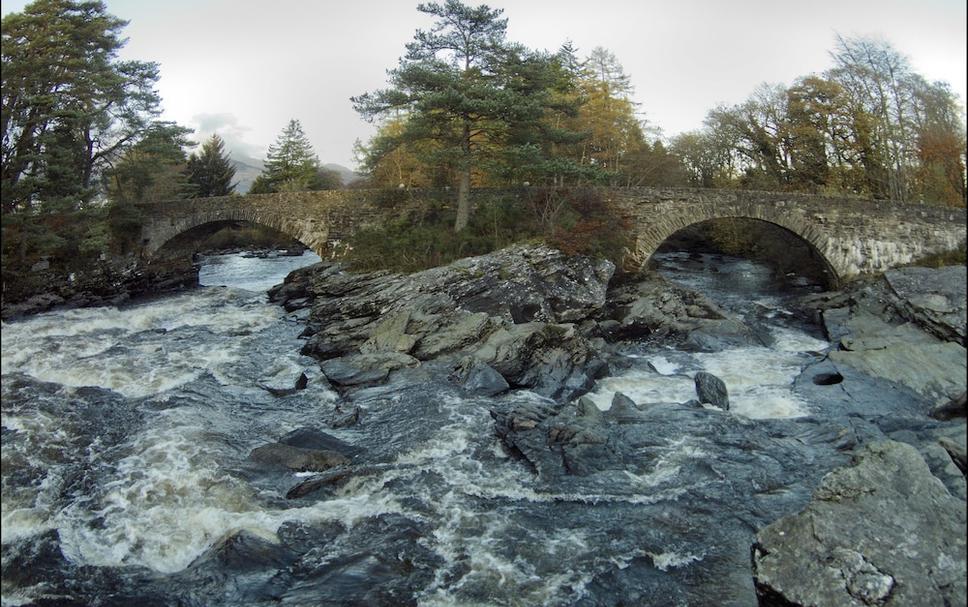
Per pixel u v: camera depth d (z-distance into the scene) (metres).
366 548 10.37
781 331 27.95
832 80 46.16
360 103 31.38
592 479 12.68
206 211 39.22
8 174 26.38
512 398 17.92
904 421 16.12
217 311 30.05
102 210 32.47
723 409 17.12
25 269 29.27
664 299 27.92
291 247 62.19
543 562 10.08
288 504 11.81
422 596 9.19
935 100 34.59
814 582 8.09
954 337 24.56
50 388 17.67
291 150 78.25
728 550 10.39
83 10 30.81
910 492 8.89
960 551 8.01
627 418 15.69
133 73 35.31
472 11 30.88
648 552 10.34
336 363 20.05
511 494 12.20
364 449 14.30
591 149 47.69
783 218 34.62
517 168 31.39
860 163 47.75
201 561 9.98
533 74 31.59
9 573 9.72
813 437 14.88
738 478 12.78
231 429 15.35
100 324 26.09
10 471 12.63
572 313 26.36
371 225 36.41
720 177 56.59
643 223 34.09
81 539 10.67
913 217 34.12
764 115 52.25
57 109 29.14
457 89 30.84
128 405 16.69
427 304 23.98
